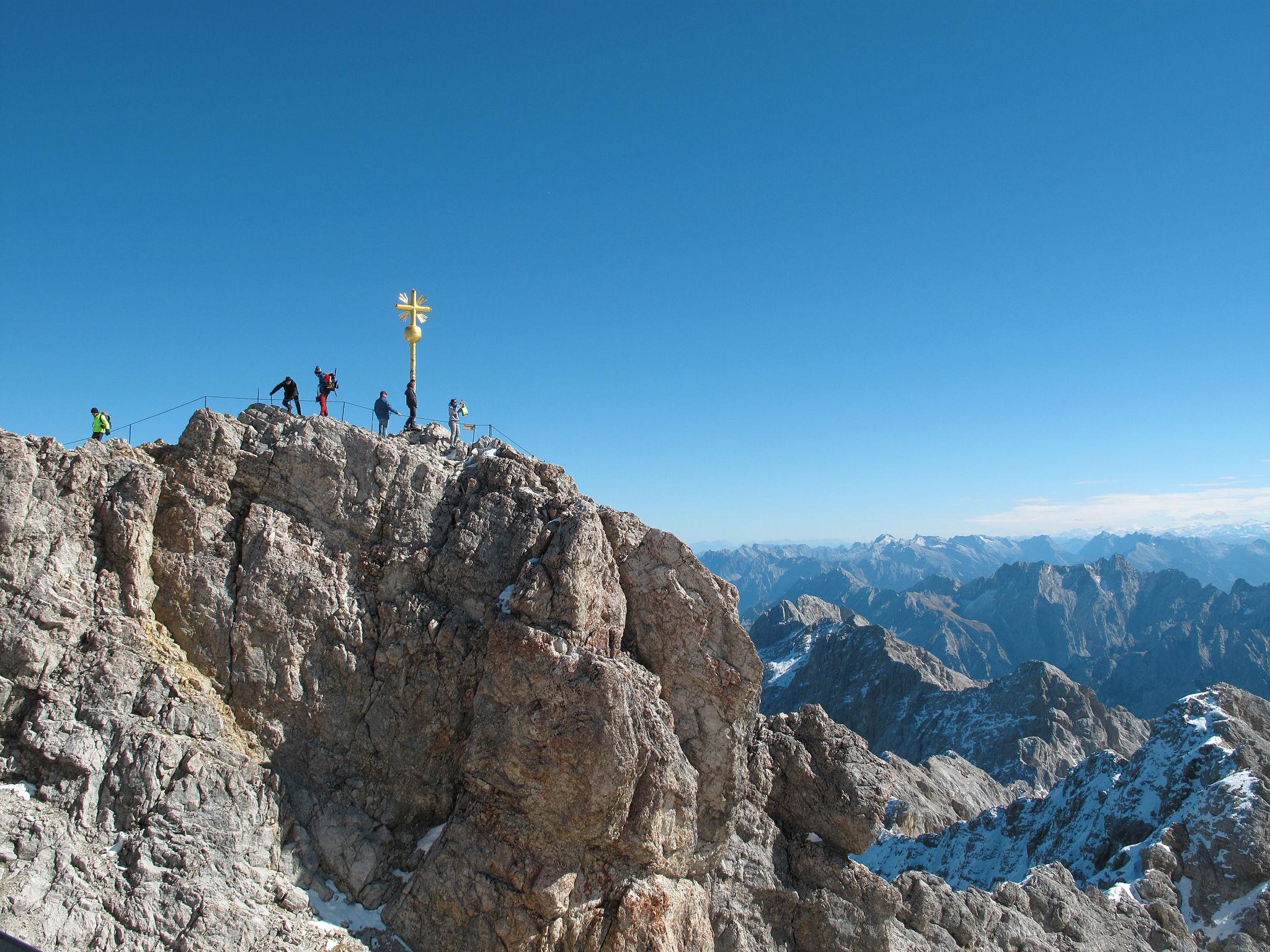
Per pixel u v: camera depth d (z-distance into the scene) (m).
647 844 30.19
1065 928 50.78
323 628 31.78
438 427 40.59
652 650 34.41
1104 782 86.38
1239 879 61.06
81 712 27.14
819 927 37.50
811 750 40.41
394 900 29.88
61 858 24.67
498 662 30.28
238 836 27.47
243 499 32.25
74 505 28.92
